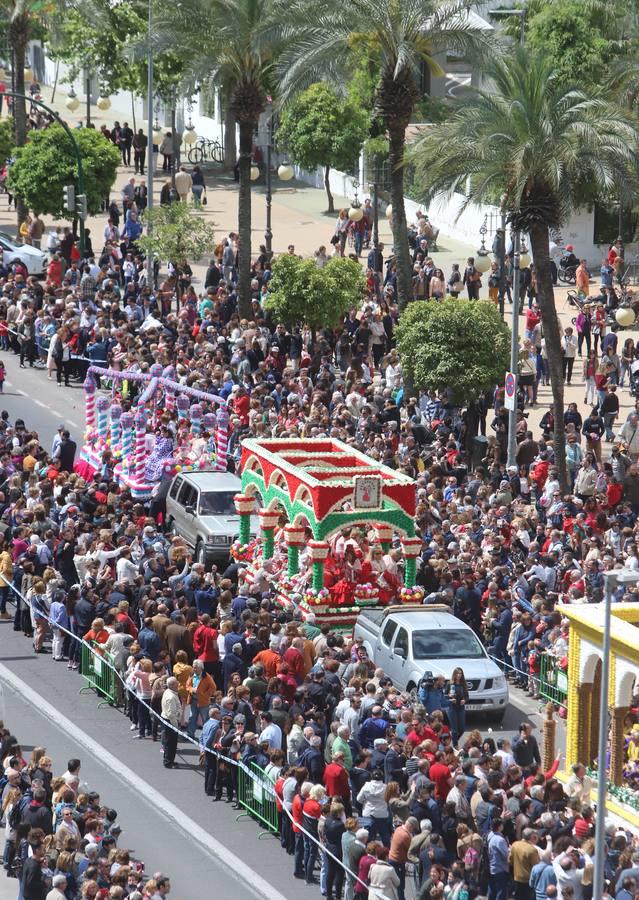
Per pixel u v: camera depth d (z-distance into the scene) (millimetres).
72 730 86438
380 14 126500
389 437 116812
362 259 176875
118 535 100375
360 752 76562
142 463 118188
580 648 80812
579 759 81625
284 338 140250
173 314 151125
